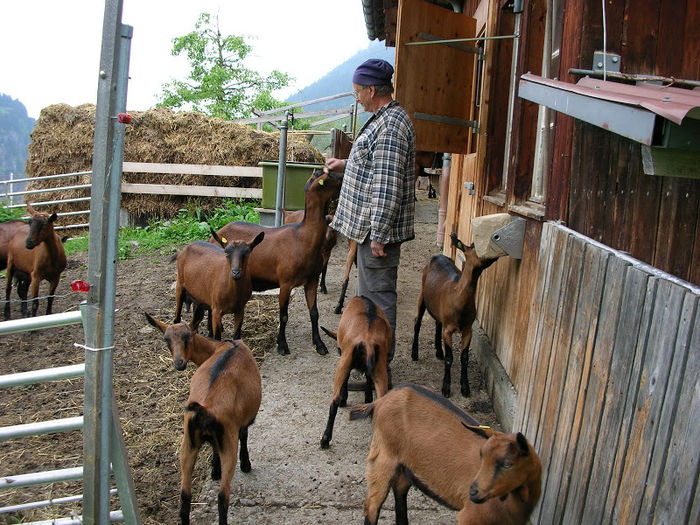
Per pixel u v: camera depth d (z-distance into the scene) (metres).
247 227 6.41
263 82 29.12
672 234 2.43
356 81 4.38
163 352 5.79
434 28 5.78
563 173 3.20
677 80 2.82
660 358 1.95
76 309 7.38
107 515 2.67
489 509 2.46
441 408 2.82
